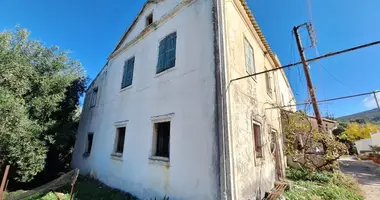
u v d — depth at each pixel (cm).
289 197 591
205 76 484
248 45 670
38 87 860
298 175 911
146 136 616
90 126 1070
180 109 523
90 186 729
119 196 591
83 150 1059
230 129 420
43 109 850
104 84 1039
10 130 680
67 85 974
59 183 566
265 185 607
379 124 3228
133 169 632
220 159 398
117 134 799
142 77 725
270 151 738
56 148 948
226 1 541
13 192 692
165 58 638
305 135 971
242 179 440
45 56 934
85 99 1273
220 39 482
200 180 425
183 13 614
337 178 863
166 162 516
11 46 816
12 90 753
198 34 539
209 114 447
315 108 995
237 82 512
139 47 809
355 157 2348
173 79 574
